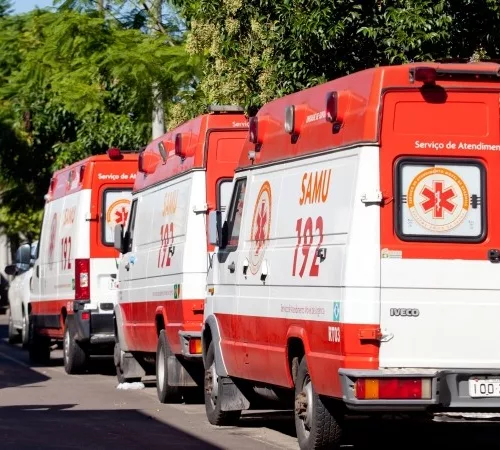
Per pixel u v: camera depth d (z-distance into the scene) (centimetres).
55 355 2781
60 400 1778
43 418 1557
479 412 1071
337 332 1077
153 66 2509
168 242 1652
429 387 1054
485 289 1074
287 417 1543
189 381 1667
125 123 3116
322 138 1158
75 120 3578
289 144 1245
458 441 1343
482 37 1706
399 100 1071
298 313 1173
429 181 1073
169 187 1680
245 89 1959
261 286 1282
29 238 4262
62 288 2255
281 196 1251
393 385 1049
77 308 2119
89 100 2798
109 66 2588
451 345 1070
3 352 2877
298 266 1178
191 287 1551
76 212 2152
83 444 1316
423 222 1070
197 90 2341
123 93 2805
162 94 2573
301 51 1717
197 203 1553
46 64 2867
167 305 1638
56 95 2908
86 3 2811
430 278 1067
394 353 1063
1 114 3572
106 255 2123
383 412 1069
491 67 1077
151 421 1519
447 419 1064
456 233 1073
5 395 1858
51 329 2380
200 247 1552
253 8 1888
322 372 1116
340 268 1080
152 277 1730
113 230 2133
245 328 1332
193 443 1317
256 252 1305
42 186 3975
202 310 1549
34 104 3569
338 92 1120
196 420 1526
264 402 1442
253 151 1358
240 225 1377
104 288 2120
